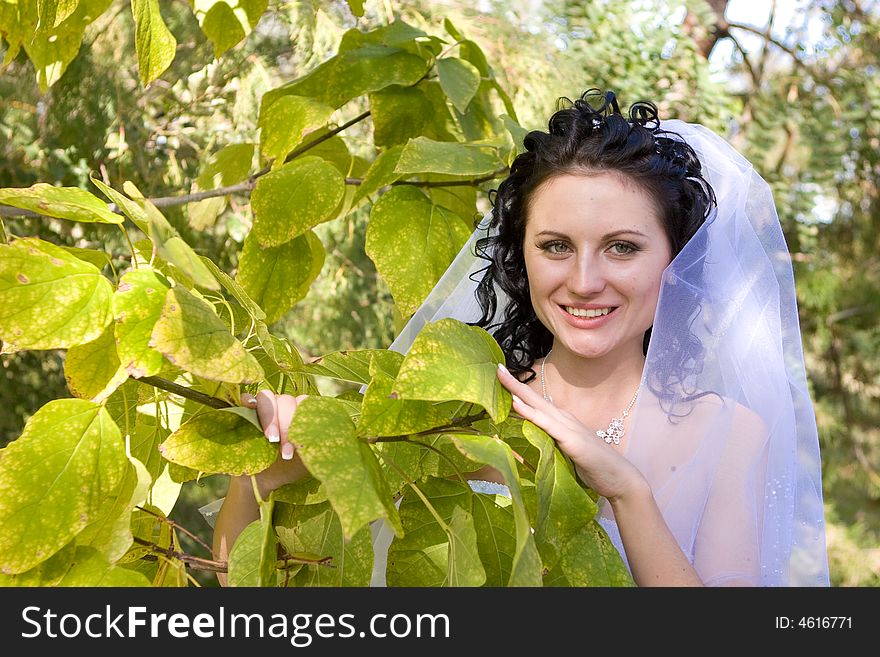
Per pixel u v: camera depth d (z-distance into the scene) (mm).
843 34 4219
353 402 1172
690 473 1312
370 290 3338
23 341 937
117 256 2691
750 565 1280
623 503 1110
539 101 2969
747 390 1361
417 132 1664
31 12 1404
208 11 1530
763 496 1331
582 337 1283
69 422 976
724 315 1345
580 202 1248
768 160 4316
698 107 3303
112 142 2803
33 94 2639
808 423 1458
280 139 1500
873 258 4750
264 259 1489
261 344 1135
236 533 1279
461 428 1041
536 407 1089
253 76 2963
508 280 1520
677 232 1322
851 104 4199
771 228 1528
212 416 1044
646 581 1101
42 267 961
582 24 3314
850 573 4770
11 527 921
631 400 1443
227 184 1904
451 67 1558
